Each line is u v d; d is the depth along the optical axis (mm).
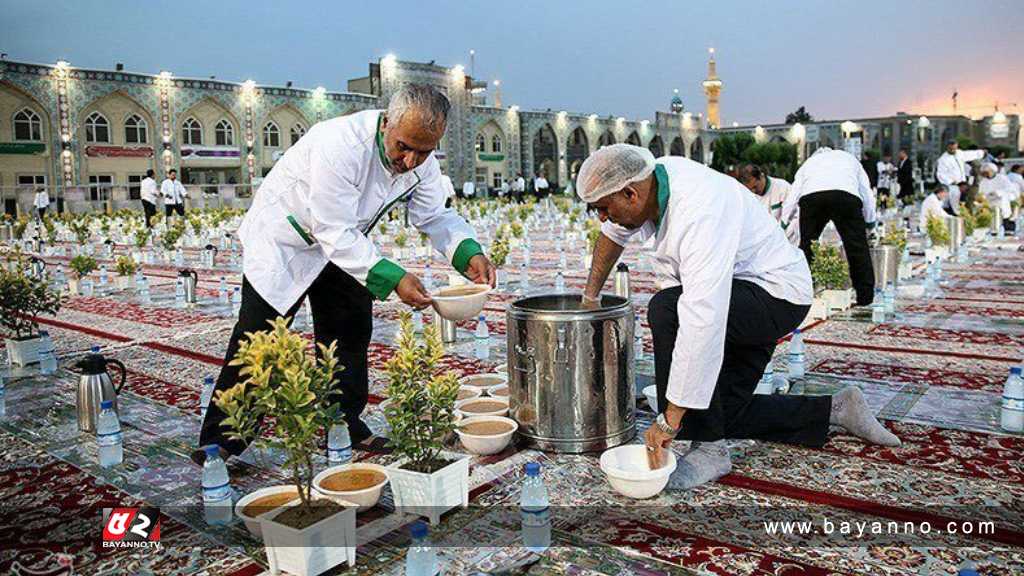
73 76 23578
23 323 4527
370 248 2561
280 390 1990
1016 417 2959
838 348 4453
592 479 2580
